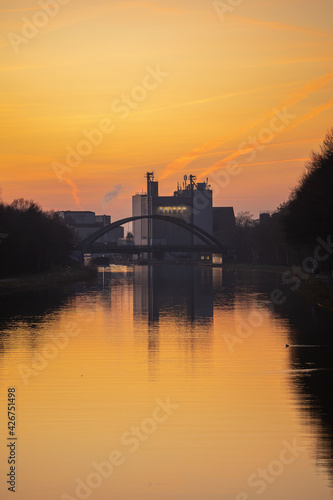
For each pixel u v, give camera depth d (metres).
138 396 33.69
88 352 47.03
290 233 133.38
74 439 26.91
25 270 175.00
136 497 21.50
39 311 78.06
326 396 33.38
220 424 28.64
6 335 55.81
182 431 27.73
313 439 26.50
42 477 23.14
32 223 172.62
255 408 31.19
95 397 33.56
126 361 43.38
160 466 23.95
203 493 21.70
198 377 38.28
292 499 21.17
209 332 57.59
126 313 75.25
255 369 40.53
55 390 35.19
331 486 22.05
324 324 62.94
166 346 49.59
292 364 42.12
